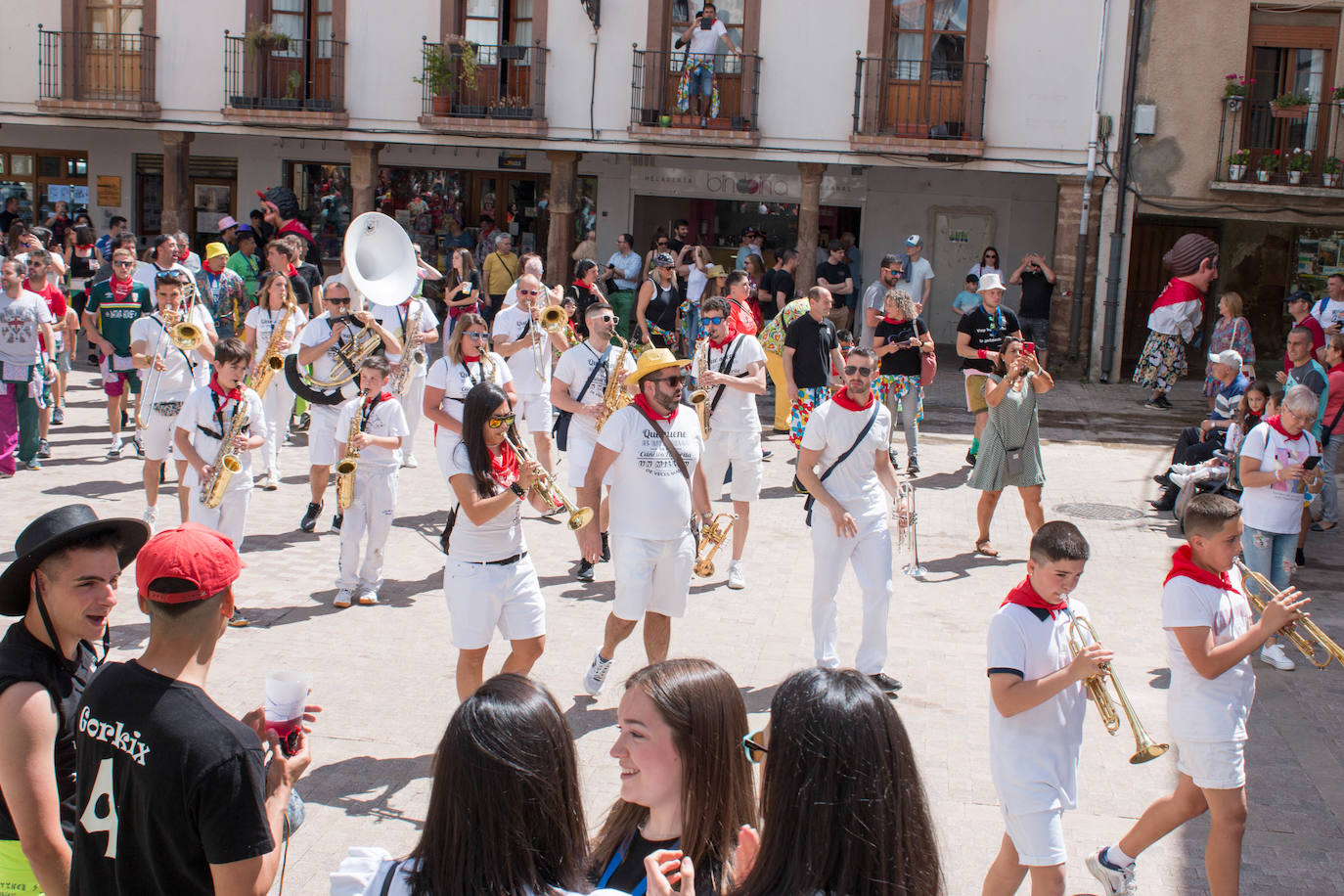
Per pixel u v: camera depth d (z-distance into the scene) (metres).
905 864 2.57
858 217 22.97
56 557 3.37
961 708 6.95
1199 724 4.68
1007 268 22.39
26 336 11.41
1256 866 5.33
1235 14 17.95
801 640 8.00
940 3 18.84
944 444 14.33
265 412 11.25
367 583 8.42
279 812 3.17
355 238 9.82
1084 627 4.52
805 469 6.94
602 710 6.82
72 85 21.72
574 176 20.62
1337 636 8.33
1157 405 16.83
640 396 6.67
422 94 20.52
